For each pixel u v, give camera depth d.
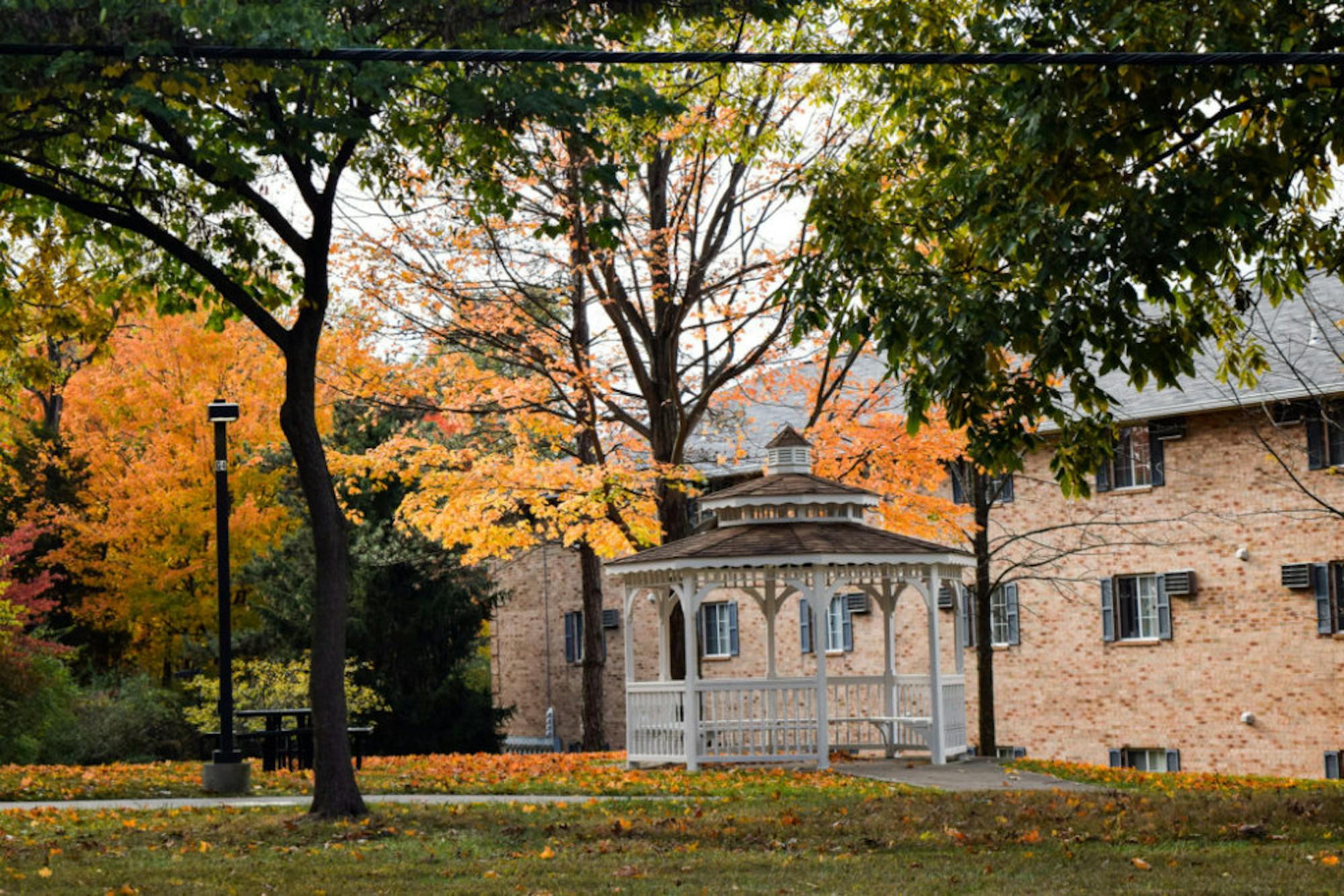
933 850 11.90
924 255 14.94
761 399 26.34
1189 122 12.89
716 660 39.91
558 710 44.56
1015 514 34.59
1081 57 9.41
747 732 24.64
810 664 38.12
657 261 23.73
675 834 12.98
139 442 37.75
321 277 14.08
